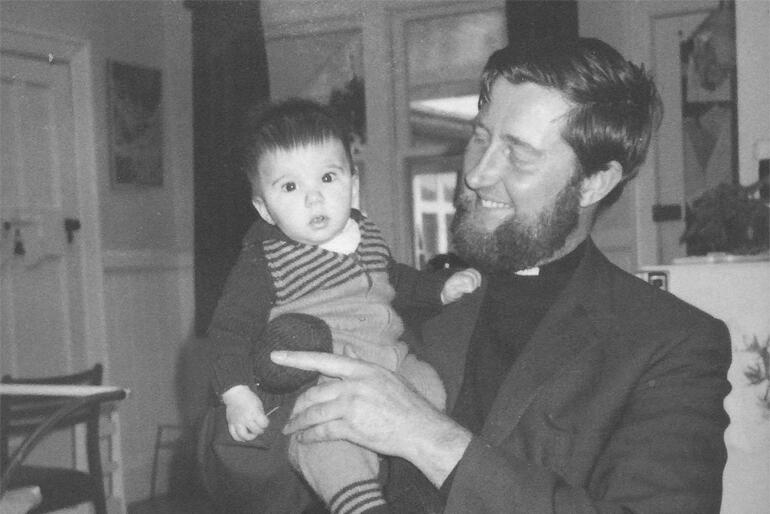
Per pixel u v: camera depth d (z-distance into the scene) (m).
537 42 1.39
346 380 1.26
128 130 4.88
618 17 4.55
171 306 5.11
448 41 4.68
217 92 4.48
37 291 4.47
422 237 4.87
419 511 1.32
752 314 2.43
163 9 4.95
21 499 1.98
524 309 1.43
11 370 4.32
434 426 1.23
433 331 1.49
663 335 1.33
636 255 4.59
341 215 1.43
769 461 2.41
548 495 1.17
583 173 1.39
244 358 1.36
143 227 5.00
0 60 4.32
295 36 4.53
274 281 1.41
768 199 2.71
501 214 1.40
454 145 4.71
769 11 3.30
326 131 1.43
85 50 4.65
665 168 4.53
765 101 3.31
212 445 1.37
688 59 4.42
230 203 4.54
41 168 4.52
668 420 1.25
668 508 1.19
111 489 3.67
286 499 1.37
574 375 1.32
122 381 4.81
